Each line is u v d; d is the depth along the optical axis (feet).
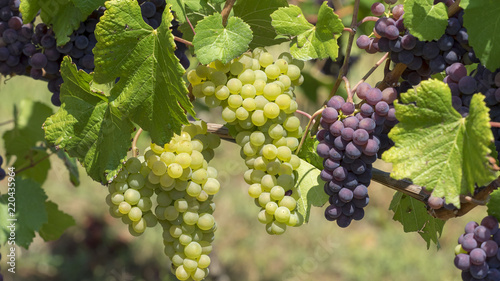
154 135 3.65
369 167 3.62
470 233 3.53
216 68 3.68
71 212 15.20
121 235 15.17
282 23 3.75
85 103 3.75
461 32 3.59
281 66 3.71
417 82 3.75
